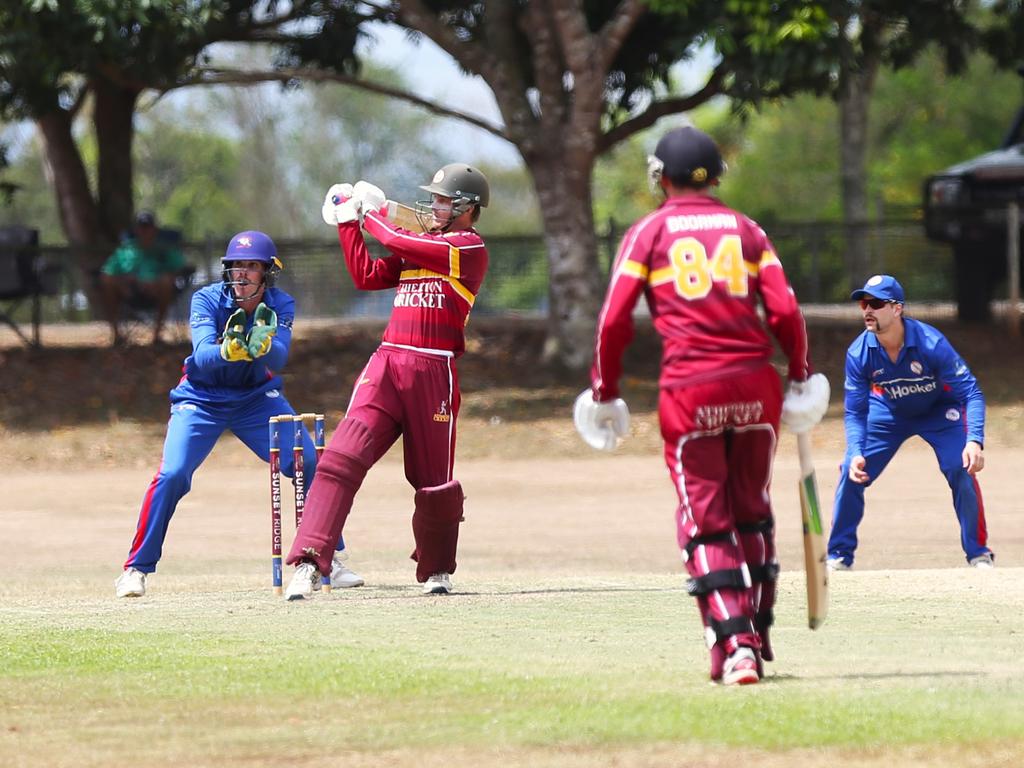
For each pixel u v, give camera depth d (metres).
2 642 24.53
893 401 37.81
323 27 94.44
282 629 25.83
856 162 153.62
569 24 81.31
